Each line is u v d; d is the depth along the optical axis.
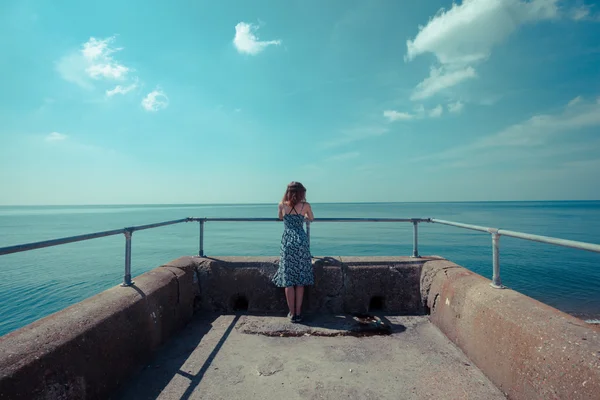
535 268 17.17
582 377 1.55
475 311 2.60
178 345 3.04
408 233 38.47
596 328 1.79
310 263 3.61
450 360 2.67
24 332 1.90
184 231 43.38
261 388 2.31
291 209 3.63
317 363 2.68
